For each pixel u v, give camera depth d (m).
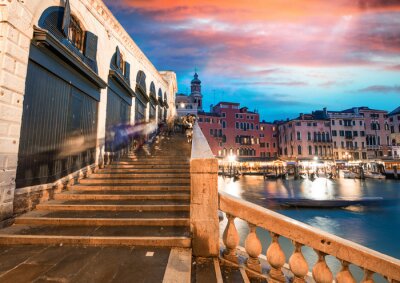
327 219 18.08
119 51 11.08
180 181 7.09
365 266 2.75
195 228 3.31
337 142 61.75
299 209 21.25
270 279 3.04
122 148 11.12
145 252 3.39
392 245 12.87
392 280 2.68
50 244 3.71
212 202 3.33
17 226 4.38
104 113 9.26
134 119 13.12
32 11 5.29
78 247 3.60
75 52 7.43
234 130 62.88
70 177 6.89
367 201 24.03
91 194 5.91
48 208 5.19
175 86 26.50
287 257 10.77
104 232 3.99
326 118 63.38
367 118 63.75
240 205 3.22
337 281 2.86
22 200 4.95
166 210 5.08
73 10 7.39
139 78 14.47
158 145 14.06
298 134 61.00
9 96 4.61
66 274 2.77
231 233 3.26
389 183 44.28
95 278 2.68
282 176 53.06
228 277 2.94
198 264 3.08
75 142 7.33
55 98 6.33
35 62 5.50
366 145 62.16
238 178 50.47
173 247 3.57
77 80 7.39
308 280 3.34
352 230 15.44
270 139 68.00
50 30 6.13
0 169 4.36
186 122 19.45
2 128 4.44
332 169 59.38
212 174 3.38
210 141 59.12
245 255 3.69
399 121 62.91
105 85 9.00
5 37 4.55
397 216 18.83
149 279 2.65
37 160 5.54
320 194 30.44
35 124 5.51
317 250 2.90
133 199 5.76
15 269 2.90
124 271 2.84
